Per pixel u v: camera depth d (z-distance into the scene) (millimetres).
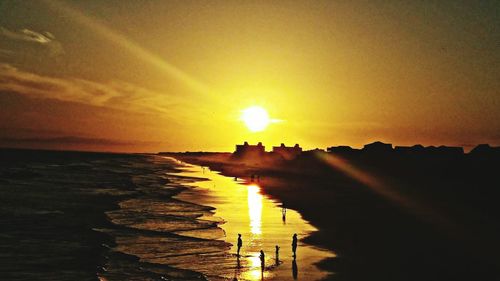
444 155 101000
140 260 29188
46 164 160500
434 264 27062
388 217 46094
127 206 57406
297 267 26734
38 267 27500
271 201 62938
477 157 89188
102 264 28031
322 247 31875
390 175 94812
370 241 33906
